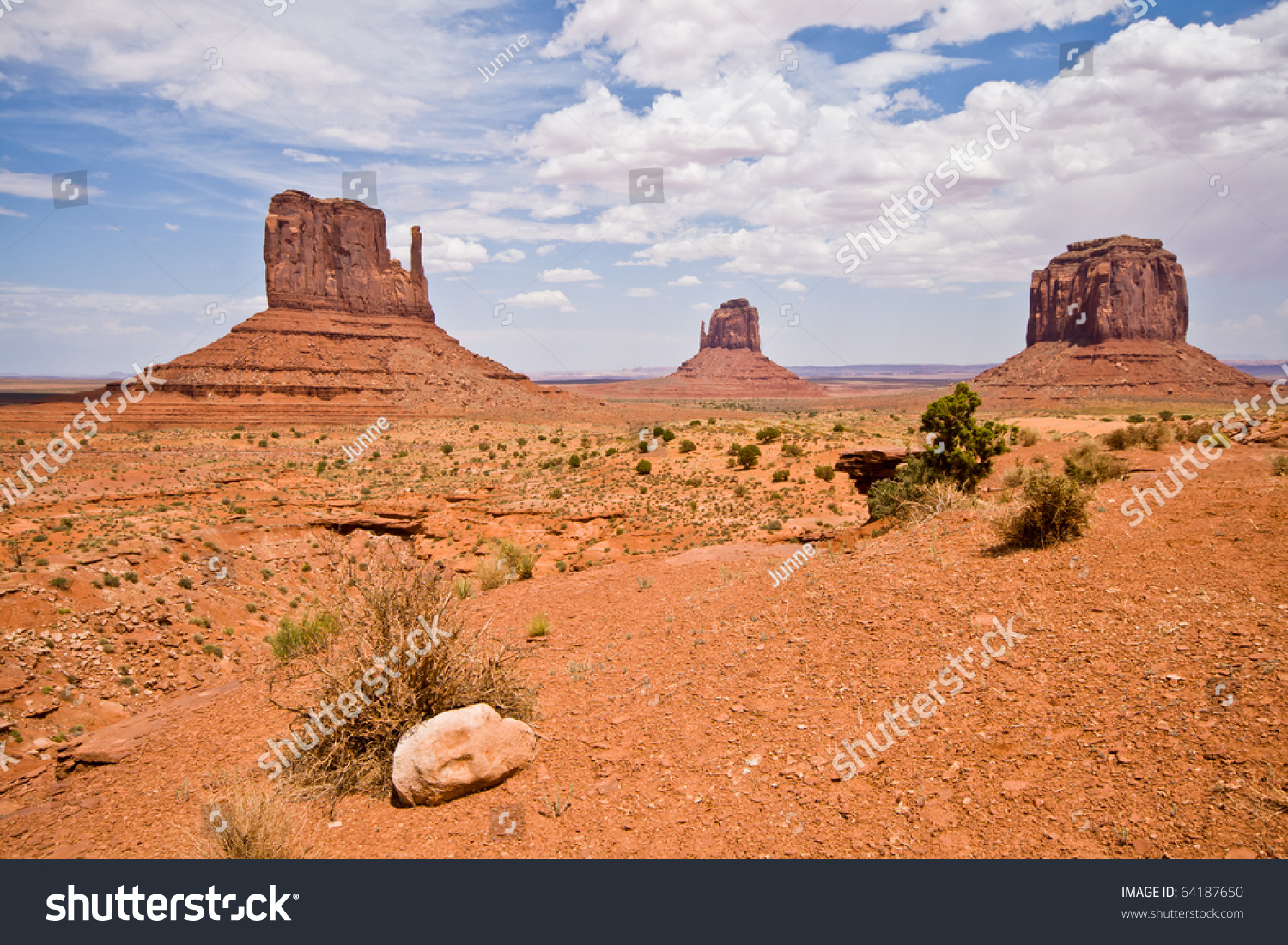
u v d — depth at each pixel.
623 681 8.20
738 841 4.81
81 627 22.61
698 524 44.84
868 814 4.78
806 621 8.52
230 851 5.41
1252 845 3.62
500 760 6.27
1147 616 6.16
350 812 6.11
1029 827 4.25
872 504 22.05
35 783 9.20
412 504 52.81
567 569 38.56
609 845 5.02
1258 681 4.74
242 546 36.81
